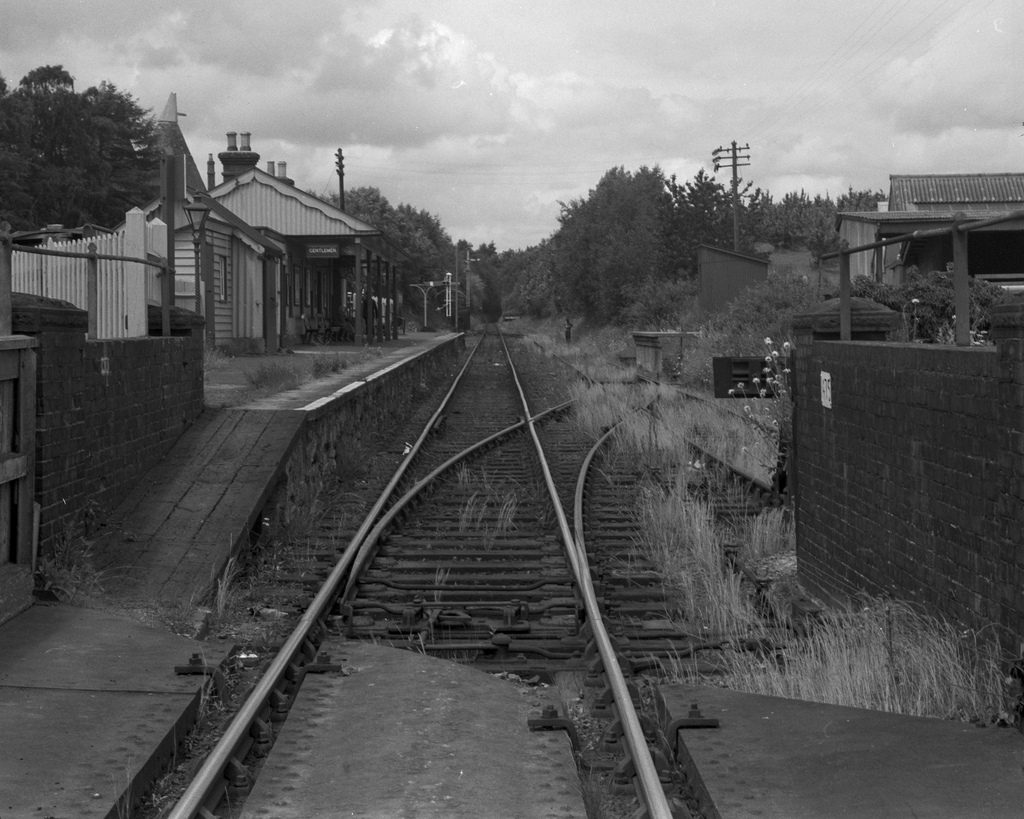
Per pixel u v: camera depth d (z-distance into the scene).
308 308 43.59
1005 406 5.46
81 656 6.62
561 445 18.45
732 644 7.29
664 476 14.04
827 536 8.40
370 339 44.66
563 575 9.35
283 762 5.14
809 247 79.00
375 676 6.54
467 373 40.00
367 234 40.06
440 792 4.79
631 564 9.90
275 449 11.70
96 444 9.52
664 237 61.44
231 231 31.12
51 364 8.25
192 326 12.81
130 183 54.12
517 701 6.32
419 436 19.81
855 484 7.77
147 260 11.40
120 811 4.59
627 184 65.62
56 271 12.71
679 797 4.95
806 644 7.05
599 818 4.66
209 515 9.90
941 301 17.84
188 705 5.80
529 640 7.71
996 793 4.59
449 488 14.11
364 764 5.12
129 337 11.82
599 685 6.60
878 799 4.54
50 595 7.87
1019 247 30.55
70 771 4.88
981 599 5.79
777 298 30.12
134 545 9.19
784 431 12.00
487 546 10.64
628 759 5.11
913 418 6.72
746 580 9.16
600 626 7.14
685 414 19.42
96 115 54.12
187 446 11.83
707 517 10.94
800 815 4.41
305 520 11.71
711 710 5.69
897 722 5.46
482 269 176.62
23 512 7.73
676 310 49.31
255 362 26.92
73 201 50.72
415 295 103.50
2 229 7.71
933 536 6.43
